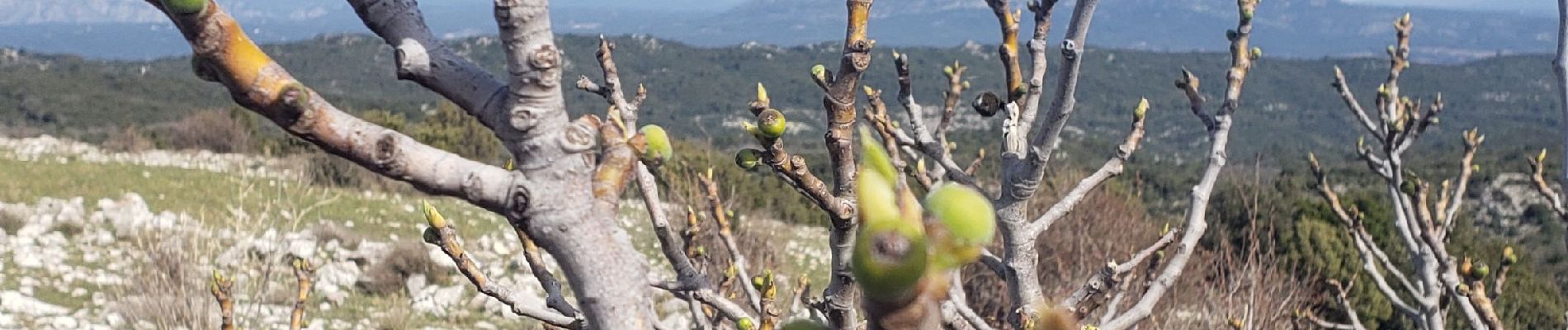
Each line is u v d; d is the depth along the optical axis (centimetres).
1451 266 337
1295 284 966
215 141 2350
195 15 87
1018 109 258
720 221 309
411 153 98
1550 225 2120
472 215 1675
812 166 1532
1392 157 347
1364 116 356
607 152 105
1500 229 2186
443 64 103
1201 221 281
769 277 221
